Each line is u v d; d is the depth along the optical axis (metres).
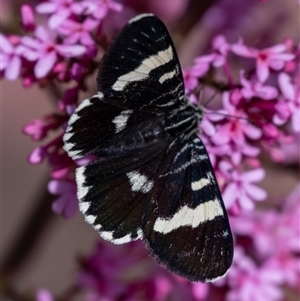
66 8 0.24
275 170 0.26
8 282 0.27
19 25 0.25
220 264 0.21
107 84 0.21
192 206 0.22
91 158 0.23
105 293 0.26
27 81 0.24
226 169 0.23
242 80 0.24
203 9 0.27
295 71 0.24
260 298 0.25
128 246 0.26
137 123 0.22
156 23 0.21
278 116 0.24
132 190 0.22
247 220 0.25
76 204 0.24
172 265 0.21
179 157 0.22
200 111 0.22
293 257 0.26
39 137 0.24
